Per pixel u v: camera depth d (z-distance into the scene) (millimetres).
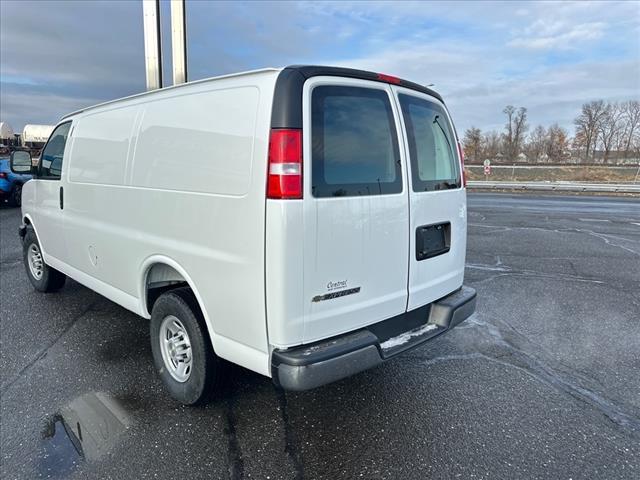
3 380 3445
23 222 5508
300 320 2393
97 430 2846
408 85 3074
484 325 4684
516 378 3572
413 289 3051
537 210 15195
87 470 2492
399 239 2879
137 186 3221
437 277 3293
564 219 12797
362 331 2703
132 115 3332
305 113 2340
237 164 2461
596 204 17484
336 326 2568
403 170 2893
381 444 2736
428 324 3252
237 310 2555
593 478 2463
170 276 3312
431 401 3223
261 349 2477
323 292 2469
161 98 3049
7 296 5363
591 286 6082
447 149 3436
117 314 4820
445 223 3346
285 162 2266
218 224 2584
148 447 2688
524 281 6312
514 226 11398
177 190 2861
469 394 3322
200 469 2510
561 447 2723
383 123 2797
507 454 2654
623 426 2949
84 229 4008
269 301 2357
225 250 2561
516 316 4953
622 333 4492
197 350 2924
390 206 2783
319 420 2980
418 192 3012
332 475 2469
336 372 2447
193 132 2758
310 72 2412
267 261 2326
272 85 2340
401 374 3621
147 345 4078
